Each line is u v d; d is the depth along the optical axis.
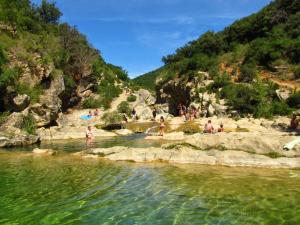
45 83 41.53
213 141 17.86
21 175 14.56
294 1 56.56
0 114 33.59
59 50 52.19
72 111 52.25
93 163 17.33
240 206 9.57
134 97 58.56
